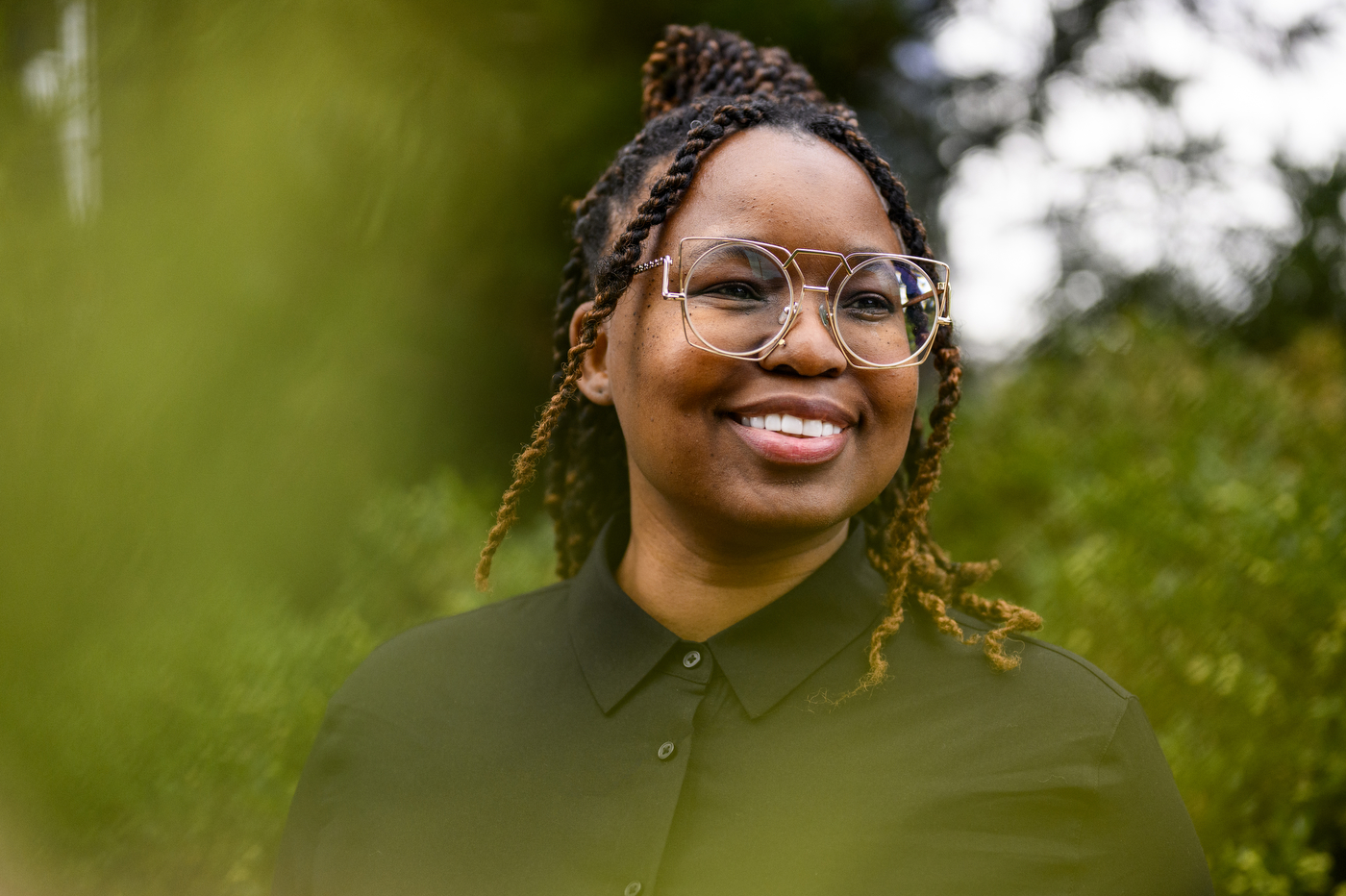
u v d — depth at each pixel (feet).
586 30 17.40
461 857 4.23
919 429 5.04
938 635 4.37
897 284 4.26
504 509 4.51
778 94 5.36
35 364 5.96
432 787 4.44
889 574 4.50
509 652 4.78
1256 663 8.25
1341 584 8.35
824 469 4.09
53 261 5.98
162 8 6.20
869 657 4.20
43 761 6.65
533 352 19.26
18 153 5.93
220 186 6.59
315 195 7.48
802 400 4.00
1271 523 9.12
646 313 4.19
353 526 10.84
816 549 4.50
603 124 17.60
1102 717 4.09
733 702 4.17
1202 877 4.07
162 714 7.14
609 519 5.39
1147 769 4.08
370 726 4.78
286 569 9.51
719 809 3.99
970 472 14.52
